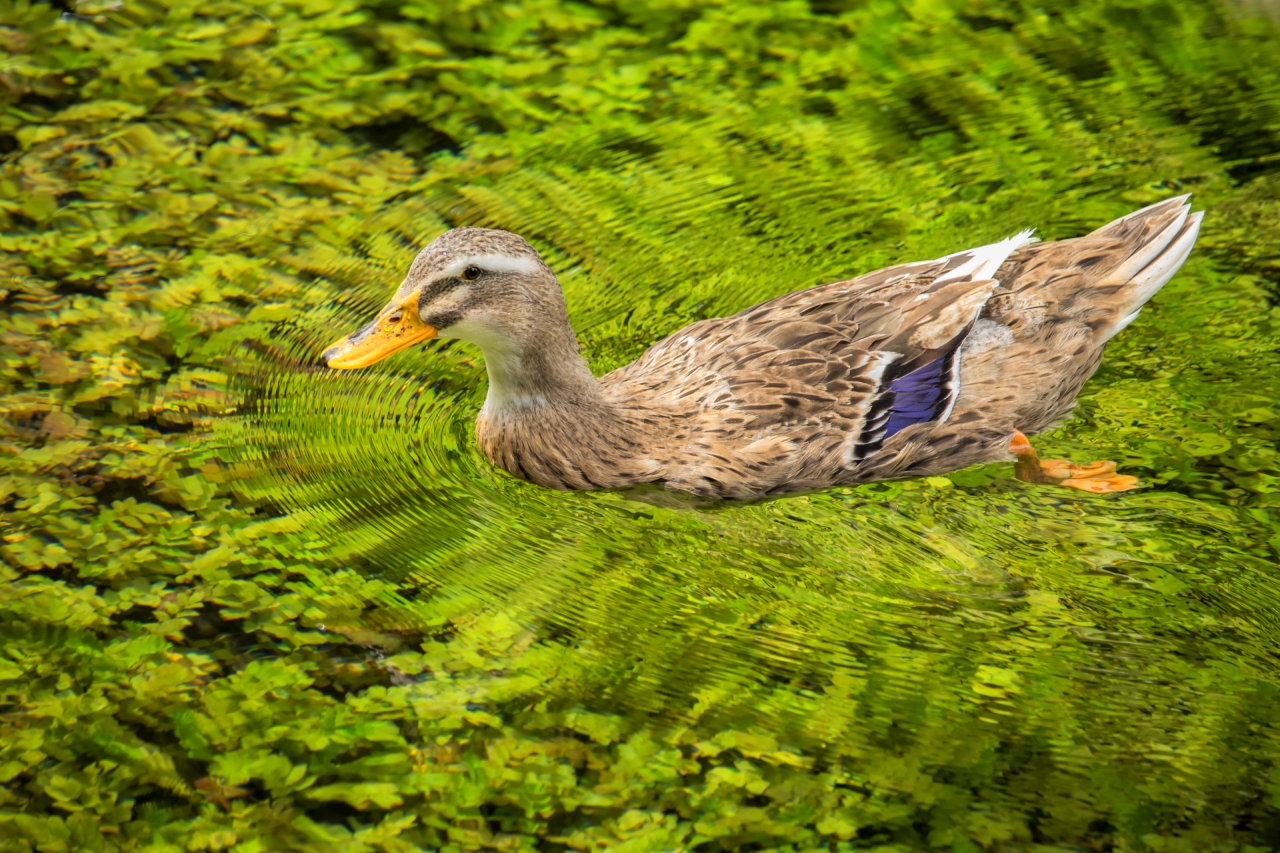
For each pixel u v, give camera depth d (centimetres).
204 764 877
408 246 1387
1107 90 1568
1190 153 1462
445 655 966
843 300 1150
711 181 1471
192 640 970
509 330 1094
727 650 975
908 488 1134
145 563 1037
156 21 1709
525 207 1441
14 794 855
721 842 826
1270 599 999
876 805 848
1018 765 875
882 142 1514
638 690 938
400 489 1138
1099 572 1033
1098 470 1123
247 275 1350
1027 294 1152
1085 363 1159
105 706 916
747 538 1088
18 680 933
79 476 1116
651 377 1170
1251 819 834
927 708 920
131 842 827
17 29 1670
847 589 1032
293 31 1706
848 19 1723
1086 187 1426
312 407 1217
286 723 907
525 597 1026
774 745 892
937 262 1175
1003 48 1653
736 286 1335
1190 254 1331
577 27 1725
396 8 1747
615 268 1364
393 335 1098
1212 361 1216
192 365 1244
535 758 884
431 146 1532
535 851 821
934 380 1121
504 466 1166
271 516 1091
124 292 1321
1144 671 947
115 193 1448
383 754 886
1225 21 1672
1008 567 1045
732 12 1742
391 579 1037
